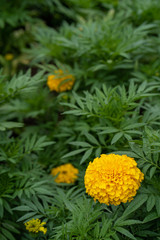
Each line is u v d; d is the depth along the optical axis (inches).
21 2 61.4
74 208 31.2
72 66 45.7
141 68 42.0
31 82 36.8
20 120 46.0
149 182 31.3
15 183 36.0
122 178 30.2
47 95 45.0
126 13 47.9
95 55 42.2
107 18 47.4
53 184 38.2
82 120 40.2
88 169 31.0
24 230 36.1
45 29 49.8
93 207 32.1
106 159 31.0
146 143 30.9
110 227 30.4
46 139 42.6
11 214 35.8
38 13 67.0
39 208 33.5
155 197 30.7
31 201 35.5
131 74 42.9
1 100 37.3
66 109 42.8
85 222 30.2
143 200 30.3
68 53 45.1
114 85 41.7
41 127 45.2
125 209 30.9
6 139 39.8
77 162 38.4
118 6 51.2
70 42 42.4
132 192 30.2
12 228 34.9
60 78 42.3
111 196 30.2
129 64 42.9
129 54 43.9
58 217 33.0
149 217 30.1
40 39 46.2
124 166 30.5
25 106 45.5
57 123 45.6
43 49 45.6
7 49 62.7
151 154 32.1
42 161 41.1
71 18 62.8
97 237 29.8
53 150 43.4
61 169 40.1
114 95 34.9
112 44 40.4
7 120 50.5
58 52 45.0
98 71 42.6
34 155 40.6
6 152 37.4
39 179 37.9
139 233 31.6
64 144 42.7
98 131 35.9
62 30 48.3
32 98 44.1
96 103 34.5
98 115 34.6
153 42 44.3
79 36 44.6
